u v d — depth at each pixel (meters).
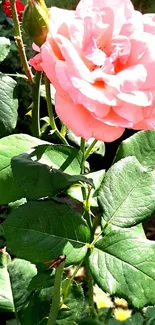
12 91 0.53
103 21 0.38
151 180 0.44
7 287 0.56
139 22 0.38
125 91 0.35
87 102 0.34
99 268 0.41
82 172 0.45
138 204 0.43
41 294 0.54
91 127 0.35
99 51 0.37
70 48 0.35
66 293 0.47
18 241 0.42
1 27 1.58
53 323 0.46
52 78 0.35
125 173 0.44
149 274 0.40
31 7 0.37
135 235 0.42
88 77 0.35
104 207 0.43
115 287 0.40
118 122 0.35
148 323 0.79
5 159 0.46
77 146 0.52
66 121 0.35
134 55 0.37
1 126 0.52
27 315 0.53
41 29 0.38
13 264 0.57
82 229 0.43
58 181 0.40
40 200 0.42
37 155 0.43
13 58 1.51
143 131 0.48
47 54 0.35
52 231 0.42
